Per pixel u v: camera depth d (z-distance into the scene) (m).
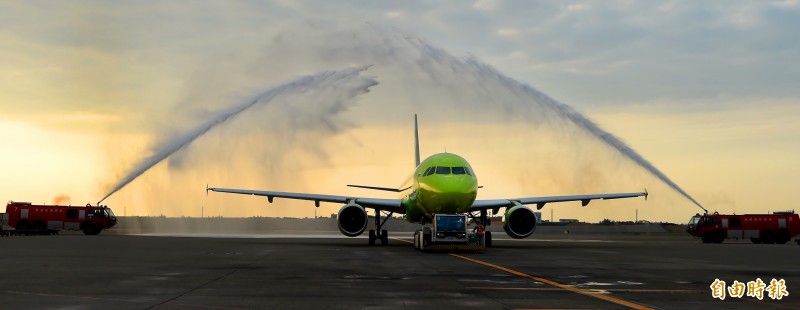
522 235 47.22
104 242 50.19
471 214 51.06
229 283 20.28
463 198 44.12
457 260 31.70
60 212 71.31
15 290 18.28
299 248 43.25
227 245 47.31
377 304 15.88
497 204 48.72
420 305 15.78
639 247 49.50
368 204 49.66
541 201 49.72
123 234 81.19
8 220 69.88
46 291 18.08
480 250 41.28
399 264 28.72
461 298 17.08
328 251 39.47
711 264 30.00
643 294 18.23
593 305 16.00
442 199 44.09
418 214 49.50
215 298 16.75
